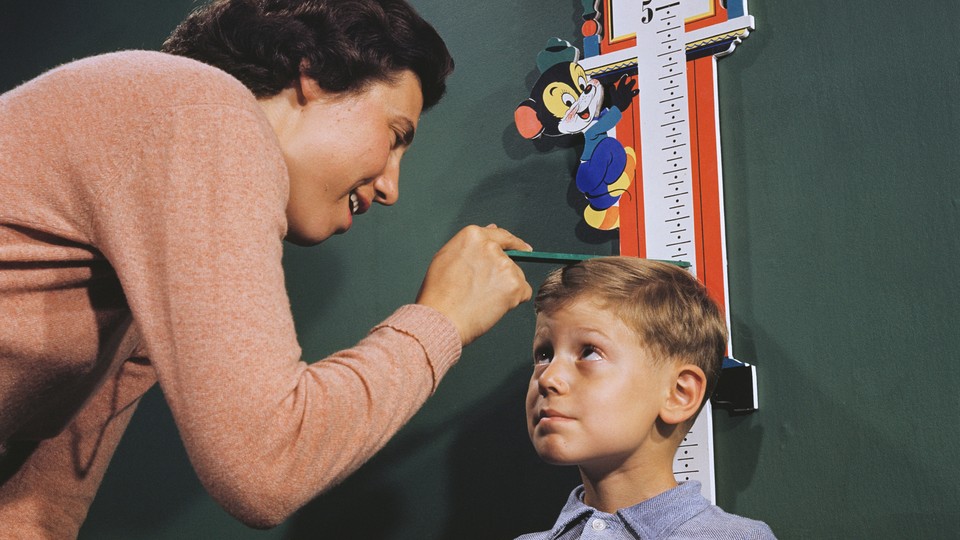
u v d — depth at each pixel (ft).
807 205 4.12
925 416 3.68
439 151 5.36
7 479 3.03
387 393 2.29
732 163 4.35
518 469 4.69
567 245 4.80
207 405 2.06
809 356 4.00
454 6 5.49
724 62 4.45
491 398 4.87
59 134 2.30
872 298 3.89
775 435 4.01
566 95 4.80
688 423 3.71
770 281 4.16
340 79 2.85
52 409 2.71
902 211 3.87
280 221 2.33
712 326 3.71
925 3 3.96
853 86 4.09
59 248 2.33
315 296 5.67
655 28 4.58
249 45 2.85
